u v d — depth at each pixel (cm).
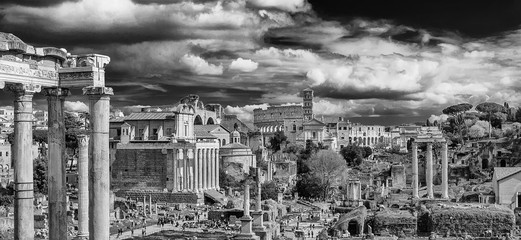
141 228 14762
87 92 4591
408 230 12606
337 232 12681
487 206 13425
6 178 18312
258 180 12862
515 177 16700
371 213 14012
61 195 4800
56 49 4609
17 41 4325
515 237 11544
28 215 4450
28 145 4466
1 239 9900
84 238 6856
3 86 4238
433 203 14862
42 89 4681
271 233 13200
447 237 11869
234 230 14325
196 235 13325
